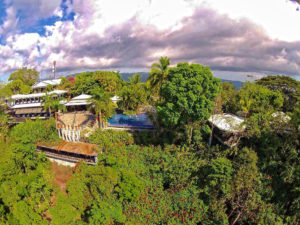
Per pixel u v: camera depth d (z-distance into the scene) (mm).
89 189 22844
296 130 25281
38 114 55156
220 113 35156
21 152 31625
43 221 19891
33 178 23469
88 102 41844
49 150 35688
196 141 32188
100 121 39344
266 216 21828
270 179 24750
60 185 29484
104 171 22422
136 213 23141
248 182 22344
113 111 42344
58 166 34000
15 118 53500
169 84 28484
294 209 22516
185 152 29500
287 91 43219
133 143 36156
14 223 20422
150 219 22609
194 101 27641
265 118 28141
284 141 26984
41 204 22141
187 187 25703
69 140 36938
